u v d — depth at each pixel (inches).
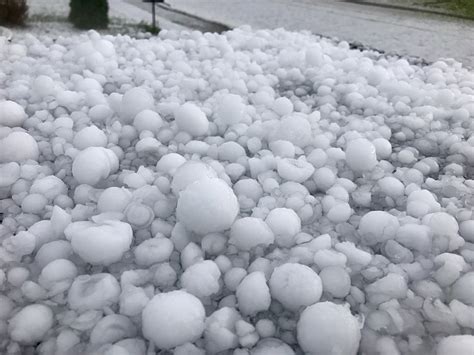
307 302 44.5
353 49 152.7
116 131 80.1
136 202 57.8
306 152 76.5
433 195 65.0
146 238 55.4
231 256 52.0
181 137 78.1
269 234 52.2
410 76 118.2
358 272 50.5
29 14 211.8
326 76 110.4
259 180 66.8
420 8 253.8
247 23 224.1
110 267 50.9
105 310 44.3
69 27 195.0
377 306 46.3
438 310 44.8
